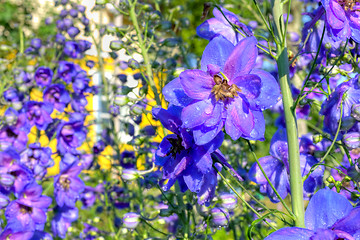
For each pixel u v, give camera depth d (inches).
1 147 23.0
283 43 14.1
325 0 13.1
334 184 15.9
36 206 22.1
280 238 11.2
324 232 11.0
